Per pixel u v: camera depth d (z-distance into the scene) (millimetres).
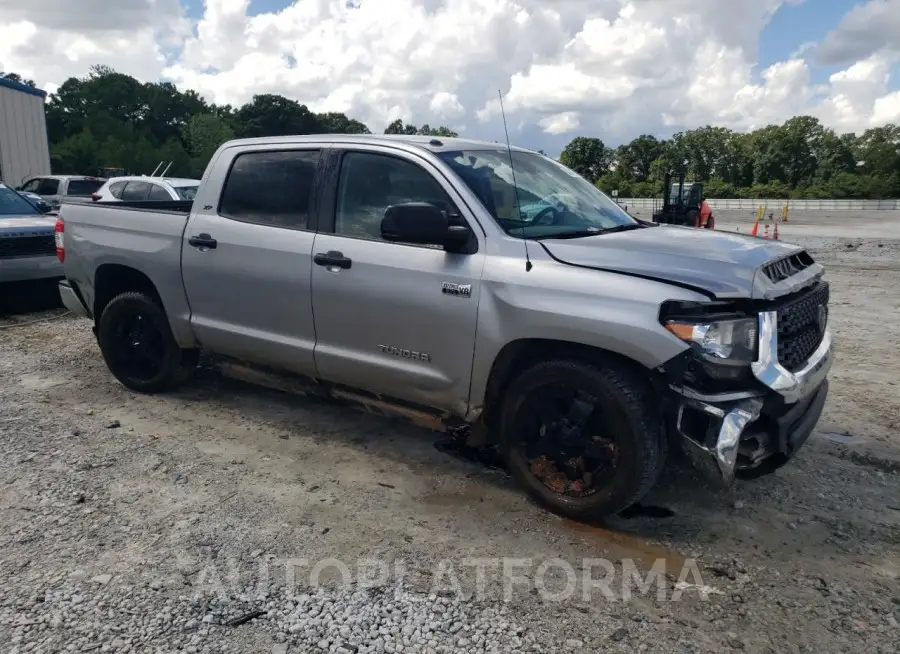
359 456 4535
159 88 88188
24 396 5555
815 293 3850
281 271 4496
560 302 3516
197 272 4938
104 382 5941
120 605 2969
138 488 4023
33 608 2938
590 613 2979
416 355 4039
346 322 4273
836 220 35875
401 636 2816
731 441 3250
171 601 3004
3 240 7961
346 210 4332
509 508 3879
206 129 74375
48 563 3266
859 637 2842
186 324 5125
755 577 3260
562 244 3699
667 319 3281
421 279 3938
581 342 3471
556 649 2752
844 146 79562
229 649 2721
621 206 4973
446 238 3760
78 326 8000
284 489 4055
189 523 3645
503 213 3953
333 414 5270
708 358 3250
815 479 4250
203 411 5297
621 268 3480
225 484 4102
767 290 3330
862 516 3826
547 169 4746
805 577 3264
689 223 23141
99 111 78875
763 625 2916
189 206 6383
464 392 3932
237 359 5055
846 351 7168
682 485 4164
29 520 3641
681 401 3352
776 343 3377
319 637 2805
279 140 4742
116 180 13422
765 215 40844
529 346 3750
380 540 3523
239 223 4758
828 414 5328
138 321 5547
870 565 3365
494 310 3721
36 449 4527
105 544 3430
